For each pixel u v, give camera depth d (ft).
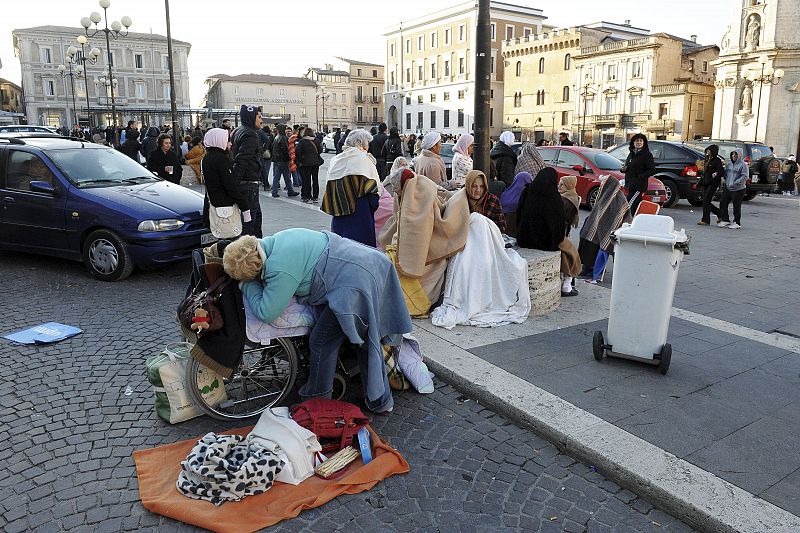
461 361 15.67
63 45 257.34
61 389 14.37
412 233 18.44
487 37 21.42
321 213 39.78
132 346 17.10
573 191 23.02
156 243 23.20
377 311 12.61
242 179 26.43
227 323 12.10
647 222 15.05
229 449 10.85
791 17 125.39
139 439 12.23
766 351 16.94
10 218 25.36
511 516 10.11
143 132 79.41
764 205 55.83
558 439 12.23
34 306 20.54
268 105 318.04
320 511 10.14
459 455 11.94
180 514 9.80
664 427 12.47
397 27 259.80
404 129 264.52
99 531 9.53
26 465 11.25
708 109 172.65
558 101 204.23
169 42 59.36
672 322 19.45
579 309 20.52
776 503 10.03
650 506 10.48
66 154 25.85
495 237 18.98
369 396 12.70
